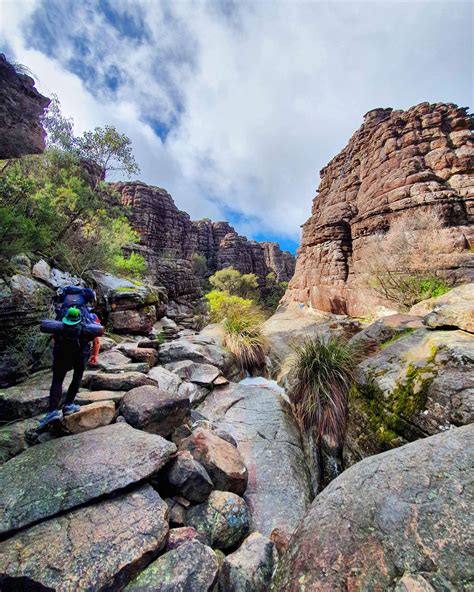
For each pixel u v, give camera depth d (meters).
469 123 11.02
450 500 1.52
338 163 18.41
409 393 3.26
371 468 1.98
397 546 1.40
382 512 1.60
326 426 4.47
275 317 15.15
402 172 10.83
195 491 2.60
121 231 12.80
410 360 3.71
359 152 15.48
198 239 53.75
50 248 6.71
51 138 10.21
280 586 1.50
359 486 1.85
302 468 3.94
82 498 2.10
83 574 1.61
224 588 1.90
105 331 7.34
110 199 11.97
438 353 3.45
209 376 5.89
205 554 1.92
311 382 4.98
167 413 3.38
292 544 1.74
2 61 5.11
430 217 8.52
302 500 3.25
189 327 15.02
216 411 5.08
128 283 9.10
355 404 4.11
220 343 8.33
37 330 4.57
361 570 1.35
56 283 5.79
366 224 11.59
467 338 3.52
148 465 2.49
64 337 2.91
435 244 7.66
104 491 2.18
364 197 13.11
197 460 3.04
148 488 2.39
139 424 3.14
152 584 1.67
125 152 11.83
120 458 2.51
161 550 1.97
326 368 4.85
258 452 4.01
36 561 1.65
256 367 7.83
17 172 6.89
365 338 5.29
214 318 12.97
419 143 11.23
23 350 4.30
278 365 7.62
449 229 8.26
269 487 3.37
